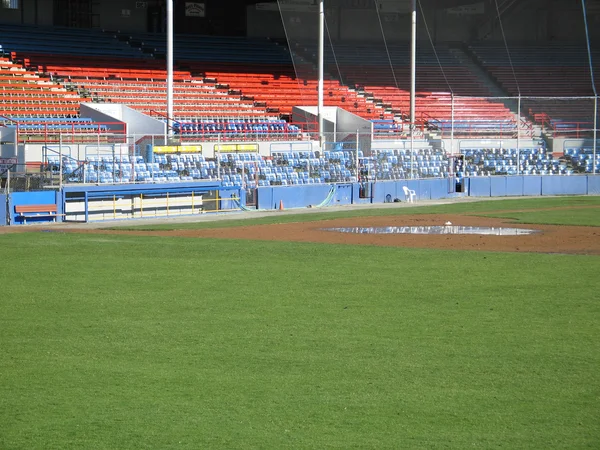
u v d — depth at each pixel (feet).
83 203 120.37
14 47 176.45
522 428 34.14
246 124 168.14
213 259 79.30
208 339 48.16
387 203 154.51
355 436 33.32
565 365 42.70
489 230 106.83
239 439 33.01
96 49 187.21
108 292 62.13
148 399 37.70
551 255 82.12
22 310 55.88
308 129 178.50
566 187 176.55
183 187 131.03
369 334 49.24
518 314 54.39
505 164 179.22
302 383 39.96
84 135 134.72
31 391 38.81
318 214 131.85
